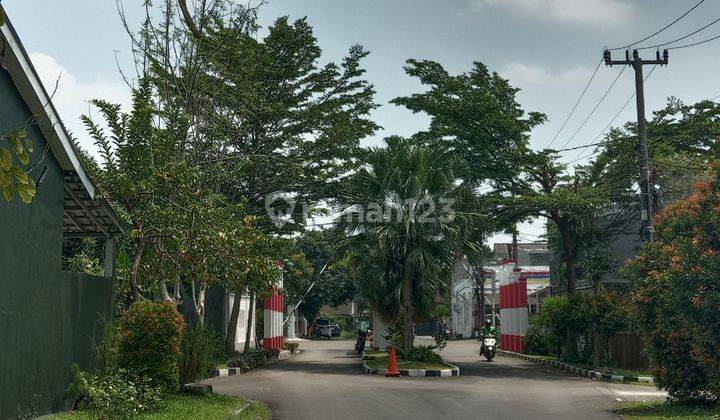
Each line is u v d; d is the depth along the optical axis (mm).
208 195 16297
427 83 31141
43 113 11492
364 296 29891
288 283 58125
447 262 28891
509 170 31797
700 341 13438
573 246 34562
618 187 32188
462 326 70312
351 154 31859
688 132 34406
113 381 12297
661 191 30938
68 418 11367
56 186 12414
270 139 30281
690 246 13375
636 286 17266
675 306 13352
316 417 14117
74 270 23688
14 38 10406
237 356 30797
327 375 25406
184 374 15859
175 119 17078
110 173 15359
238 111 24047
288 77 31672
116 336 13711
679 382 15969
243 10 20281
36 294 11633
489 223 31016
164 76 19094
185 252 15734
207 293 37812
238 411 13727
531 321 43000
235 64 23172
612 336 27359
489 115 30000
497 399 17609
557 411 15336
